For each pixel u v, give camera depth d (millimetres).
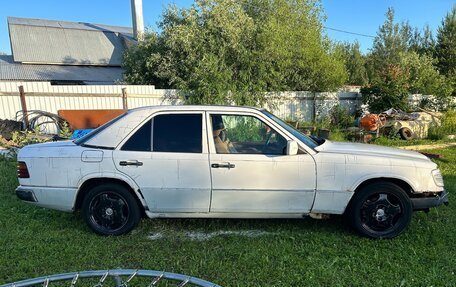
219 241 4332
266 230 4684
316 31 16391
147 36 16438
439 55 27094
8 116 11367
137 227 4734
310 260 3840
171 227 4754
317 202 4348
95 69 21953
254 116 4504
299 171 4293
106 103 12305
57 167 4402
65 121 10844
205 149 4359
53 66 21328
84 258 3857
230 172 4293
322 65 15641
